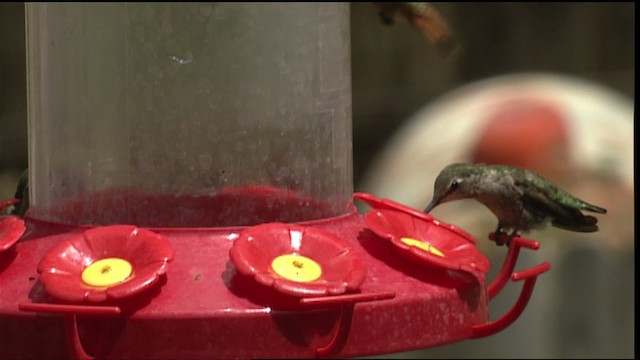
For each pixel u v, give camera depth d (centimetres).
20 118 144
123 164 70
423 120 151
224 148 70
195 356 62
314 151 72
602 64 156
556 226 101
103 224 69
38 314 62
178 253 66
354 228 71
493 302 132
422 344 66
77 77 71
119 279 63
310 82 72
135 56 70
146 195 70
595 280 132
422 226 72
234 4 71
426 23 107
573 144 136
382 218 70
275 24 71
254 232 65
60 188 71
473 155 139
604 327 132
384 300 65
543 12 160
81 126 71
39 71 73
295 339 62
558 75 154
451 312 67
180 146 70
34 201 72
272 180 71
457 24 162
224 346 62
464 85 155
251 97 71
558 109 139
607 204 133
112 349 62
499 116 140
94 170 70
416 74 161
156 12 70
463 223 136
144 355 62
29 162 74
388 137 153
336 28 74
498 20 161
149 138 70
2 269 66
